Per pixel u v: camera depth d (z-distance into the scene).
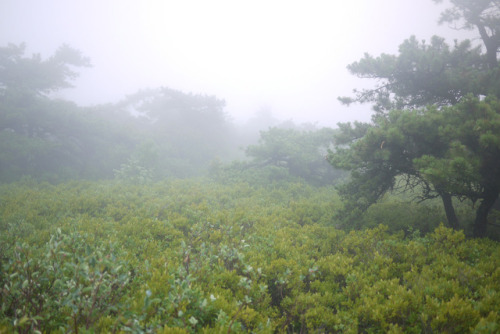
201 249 5.64
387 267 5.57
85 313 3.23
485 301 4.20
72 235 5.34
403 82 10.70
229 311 3.94
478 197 6.86
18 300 3.43
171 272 4.52
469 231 7.57
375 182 8.12
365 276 5.41
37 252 5.33
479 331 3.49
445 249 6.30
